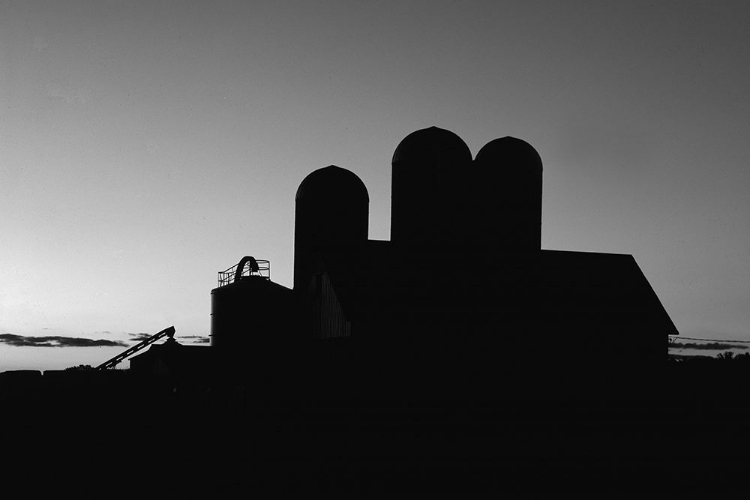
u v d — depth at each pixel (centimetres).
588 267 4322
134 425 3806
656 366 4053
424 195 4272
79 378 6053
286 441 3203
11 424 3925
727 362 4341
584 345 3894
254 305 4931
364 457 2805
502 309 3812
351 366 3472
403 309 3628
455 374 3600
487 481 2381
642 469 2598
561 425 3594
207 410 4369
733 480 2433
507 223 4341
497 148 4444
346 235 4581
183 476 2441
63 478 2408
